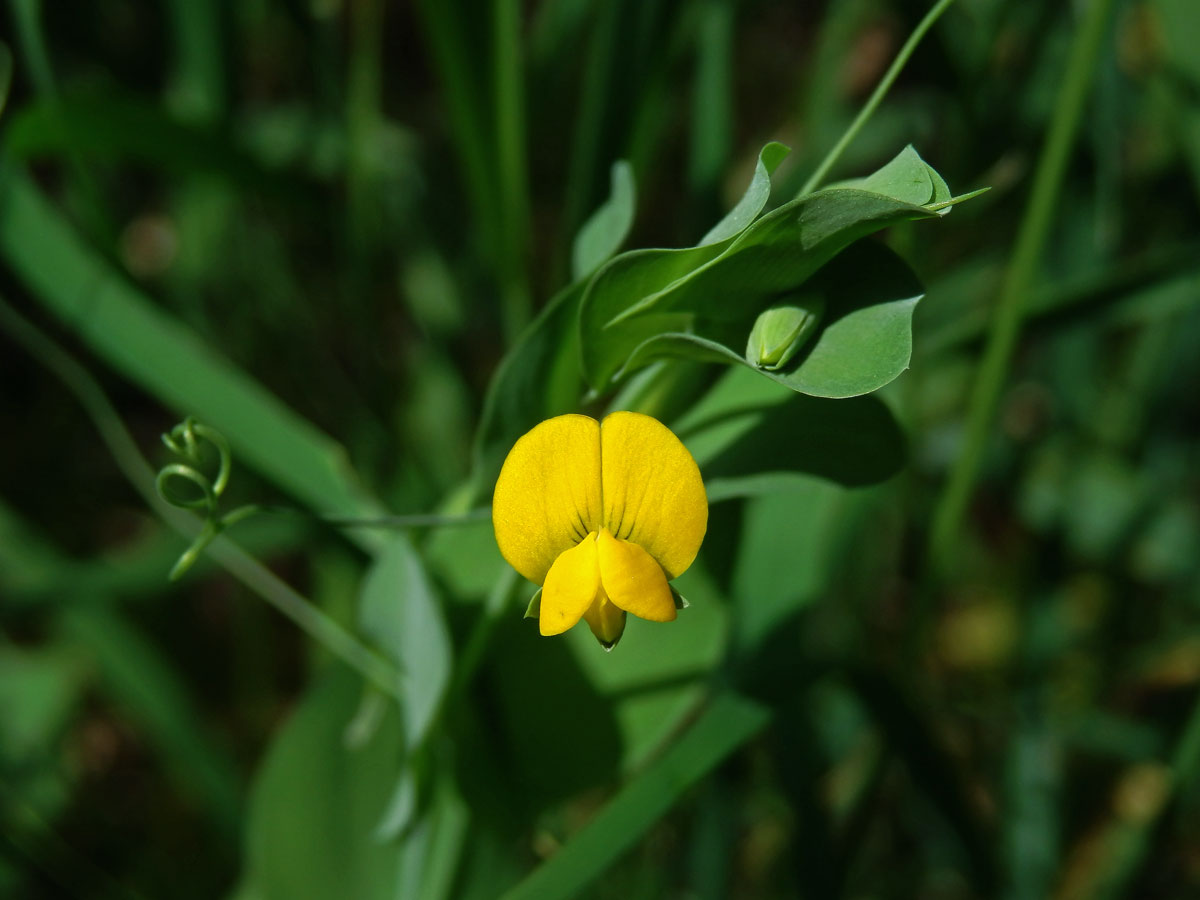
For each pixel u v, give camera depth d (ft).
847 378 0.45
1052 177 0.58
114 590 0.74
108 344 0.62
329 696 0.62
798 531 0.63
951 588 1.05
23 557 0.82
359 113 0.77
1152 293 0.64
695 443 0.52
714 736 0.56
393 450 0.85
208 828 0.89
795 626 0.62
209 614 1.05
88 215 0.64
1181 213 0.88
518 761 0.58
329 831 0.62
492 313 1.12
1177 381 0.91
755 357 0.45
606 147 0.67
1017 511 0.91
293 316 1.02
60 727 0.86
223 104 0.82
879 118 1.04
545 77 0.83
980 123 0.67
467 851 0.61
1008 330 0.60
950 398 0.99
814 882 0.65
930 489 0.96
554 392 0.50
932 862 0.74
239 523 0.77
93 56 0.89
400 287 1.13
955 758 0.93
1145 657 0.89
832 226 0.44
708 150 0.78
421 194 1.02
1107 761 0.88
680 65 1.03
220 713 0.99
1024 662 0.85
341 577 0.83
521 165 0.67
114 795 0.94
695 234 0.79
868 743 0.87
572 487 0.46
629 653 0.59
